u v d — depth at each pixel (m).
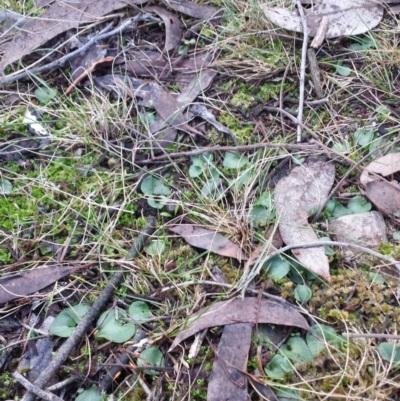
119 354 0.38
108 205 0.45
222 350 0.36
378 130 0.47
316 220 0.43
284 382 0.35
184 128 0.49
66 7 0.57
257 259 0.40
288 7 0.55
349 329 0.37
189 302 0.39
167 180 0.46
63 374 0.37
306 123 0.48
